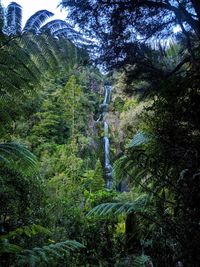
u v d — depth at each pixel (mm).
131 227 2787
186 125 1786
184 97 1793
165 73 4621
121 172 2641
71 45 3281
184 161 1682
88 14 4320
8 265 2377
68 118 13711
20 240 3350
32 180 3941
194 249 1546
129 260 2109
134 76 4789
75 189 6203
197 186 1589
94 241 3934
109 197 5543
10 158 2889
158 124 1930
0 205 3605
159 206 1949
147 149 2154
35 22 3176
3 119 3146
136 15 4324
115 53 4633
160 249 2094
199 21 3312
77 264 3506
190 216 1618
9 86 2910
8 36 2902
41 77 3389
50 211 4246
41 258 2197
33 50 3115
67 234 4145
